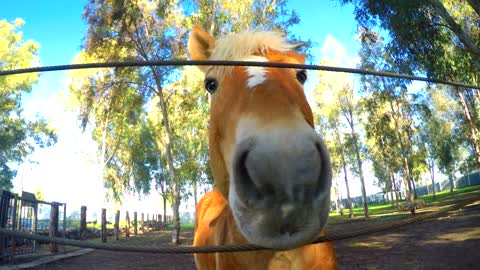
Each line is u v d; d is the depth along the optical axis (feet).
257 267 6.97
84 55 78.48
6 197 35.78
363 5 43.24
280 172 3.67
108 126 132.57
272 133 3.86
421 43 41.65
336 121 142.41
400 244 37.19
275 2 72.74
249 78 5.46
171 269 33.60
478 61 47.14
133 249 4.34
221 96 6.05
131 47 69.82
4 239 35.17
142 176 164.35
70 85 113.50
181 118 89.81
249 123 4.26
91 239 72.28
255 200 4.01
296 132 3.85
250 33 6.73
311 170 3.70
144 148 142.41
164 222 146.72
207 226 11.21
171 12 71.31
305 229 3.88
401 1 38.45
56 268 34.09
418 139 155.33
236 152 4.09
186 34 70.95
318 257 7.06
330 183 4.00
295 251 6.84
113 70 76.07
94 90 80.59
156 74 70.59
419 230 47.60
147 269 34.01
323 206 4.00
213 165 6.60
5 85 123.03
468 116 105.19
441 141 141.69
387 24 42.70
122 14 65.67
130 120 98.68
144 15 70.18
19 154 149.48
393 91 93.09
